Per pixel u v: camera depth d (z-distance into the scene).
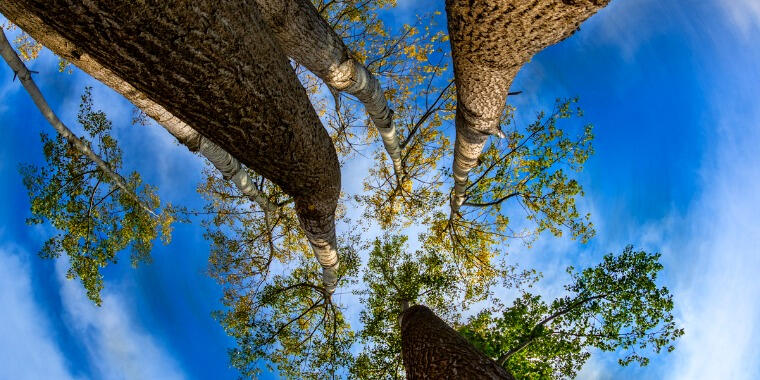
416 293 11.12
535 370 10.37
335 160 4.66
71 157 10.03
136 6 1.84
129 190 9.23
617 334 9.35
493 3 3.38
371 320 10.97
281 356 11.09
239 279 11.48
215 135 2.90
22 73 5.33
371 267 11.51
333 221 6.79
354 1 10.16
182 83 2.30
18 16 3.91
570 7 3.21
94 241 10.45
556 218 10.72
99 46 2.03
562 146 10.52
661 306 9.02
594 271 9.69
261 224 11.76
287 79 3.04
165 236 11.15
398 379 10.53
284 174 4.00
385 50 10.70
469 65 4.64
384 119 8.51
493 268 11.62
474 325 10.76
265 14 5.47
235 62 2.41
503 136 7.03
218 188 11.37
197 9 2.04
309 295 11.77
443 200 12.16
